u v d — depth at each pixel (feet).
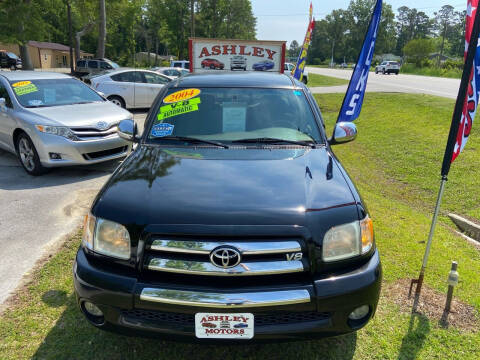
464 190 19.90
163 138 10.57
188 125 10.89
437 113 37.01
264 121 10.99
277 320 6.81
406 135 30.45
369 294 7.09
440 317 9.32
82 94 22.98
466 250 13.12
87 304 7.46
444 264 11.81
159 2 237.25
